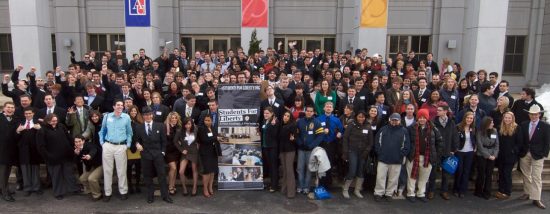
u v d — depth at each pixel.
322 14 17.80
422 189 7.46
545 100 11.59
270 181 7.99
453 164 7.32
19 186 7.75
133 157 7.43
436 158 7.28
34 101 8.80
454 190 7.78
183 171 7.49
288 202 7.34
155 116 8.00
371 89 9.06
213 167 7.52
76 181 7.98
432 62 12.04
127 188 7.46
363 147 7.36
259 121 7.92
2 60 18.58
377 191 7.46
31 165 7.47
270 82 9.22
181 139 7.43
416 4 17.62
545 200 7.58
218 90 7.76
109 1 17.73
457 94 8.59
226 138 7.82
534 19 17.45
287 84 8.91
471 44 15.03
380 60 11.54
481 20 14.43
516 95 16.73
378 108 8.12
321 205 7.23
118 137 7.18
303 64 11.98
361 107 8.40
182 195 7.64
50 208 6.96
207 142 7.38
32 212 6.78
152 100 8.27
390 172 7.41
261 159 7.90
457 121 7.96
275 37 18.03
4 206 7.01
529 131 7.31
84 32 17.89
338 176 8.15
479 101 8.30
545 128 7.10
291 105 8.71
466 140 7.45
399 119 7.19
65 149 7.28
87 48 18.06
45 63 14.94
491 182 7.64
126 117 7.28
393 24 17.84
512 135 7.39
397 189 7.65
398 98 8.48
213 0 17.77
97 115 7.44
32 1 14.27
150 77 9.44
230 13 17.84
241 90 7.79
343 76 9.95
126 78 9.44
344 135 7.43
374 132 7.80
